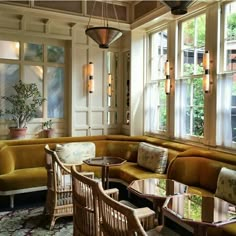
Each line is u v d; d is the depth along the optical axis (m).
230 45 3.87
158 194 2.84
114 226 1.86
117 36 3.67
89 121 5.87
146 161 4.58
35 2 4.78
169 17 4.81
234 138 3.80
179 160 3.85
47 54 5.55
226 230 2.47
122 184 4.73
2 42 5.13
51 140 5.12
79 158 4.88
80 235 2.52
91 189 2.26
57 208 3.48
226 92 3.88
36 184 4.27
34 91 5.25
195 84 4.49
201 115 4.36
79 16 5.12
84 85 5.80
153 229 2.43
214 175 3.47
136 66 5.72
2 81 5.18
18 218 3.72
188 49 4.67
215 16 4.02
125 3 5.58
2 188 4.03
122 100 6.15
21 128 5.07
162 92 5.35
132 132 5.74
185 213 2.34
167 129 5.11
